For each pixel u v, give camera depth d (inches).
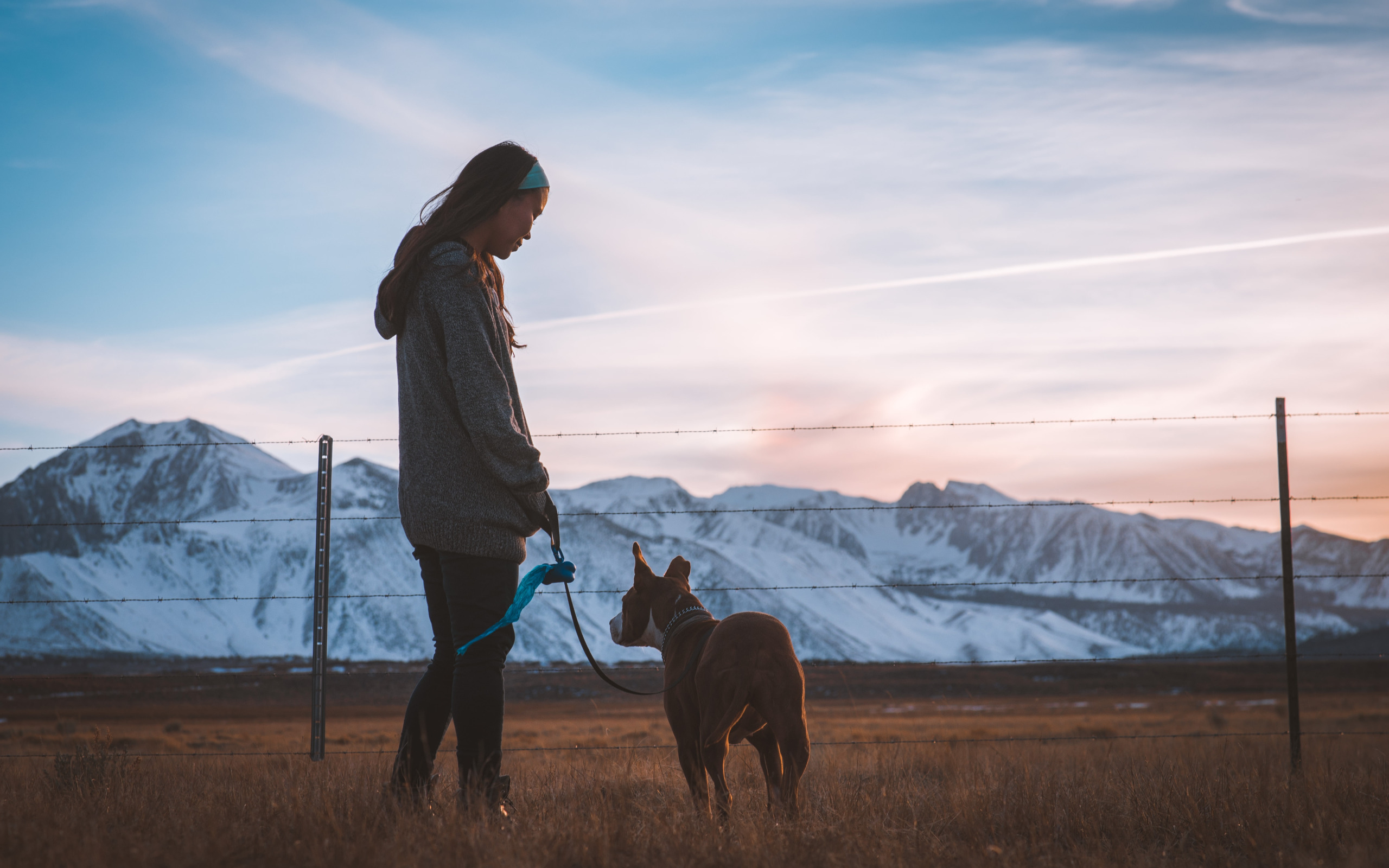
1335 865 148.5
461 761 156.6
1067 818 184.2
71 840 134.4
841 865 134.5
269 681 3993.6
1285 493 302.5
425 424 158.2
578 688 4077.3
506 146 166.1
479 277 159.0
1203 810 184.4
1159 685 5177.2
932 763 367.6
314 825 146.5
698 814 164.7
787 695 197.6
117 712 2854.3
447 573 158.9
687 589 243.9
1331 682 5088.6
